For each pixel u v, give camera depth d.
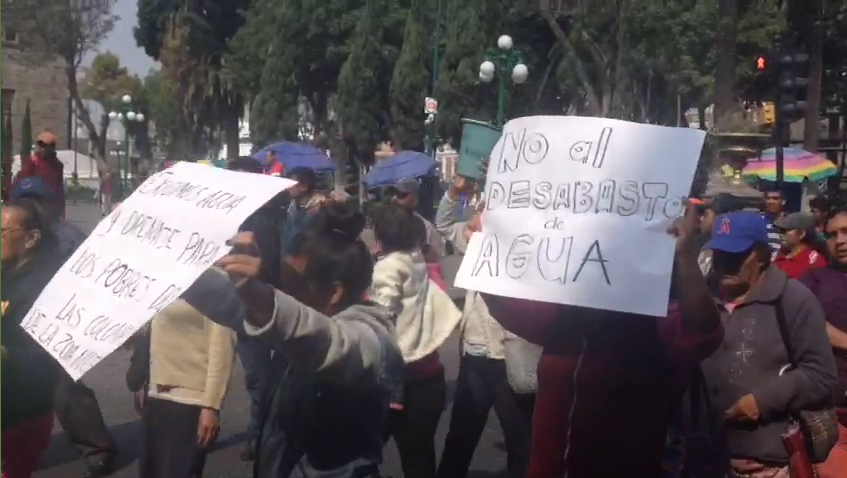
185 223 2.84
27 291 4.50
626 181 3.56
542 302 3.83
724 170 13.29
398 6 43.25
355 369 3.02
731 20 17.91
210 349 4.86
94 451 6.91
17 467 4.56
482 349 5.95
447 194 7.98
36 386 4.53
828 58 35.66
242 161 6.88
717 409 4.28
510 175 3.82
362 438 3.16
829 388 4.16
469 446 6.09
